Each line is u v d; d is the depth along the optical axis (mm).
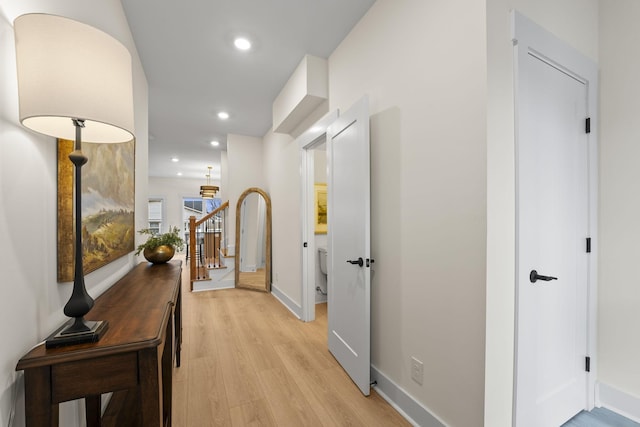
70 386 829
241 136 4758
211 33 2141
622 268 1605
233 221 4738
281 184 3893
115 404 1643
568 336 1537
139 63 2402
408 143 1566
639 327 1548
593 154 1649
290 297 3510
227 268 4582
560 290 1484
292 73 2727
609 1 1648
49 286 1019
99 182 1352
